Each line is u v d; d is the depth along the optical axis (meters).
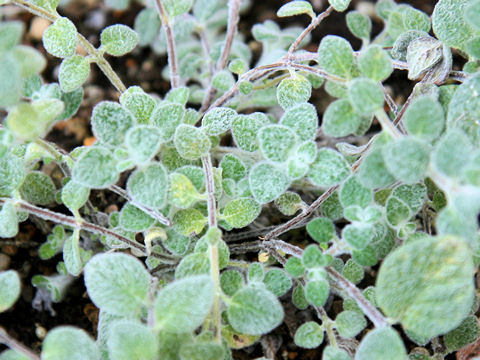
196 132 0.11
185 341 0.09
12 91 0.08
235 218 0.11
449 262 0.09
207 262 0.10
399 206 0.10
